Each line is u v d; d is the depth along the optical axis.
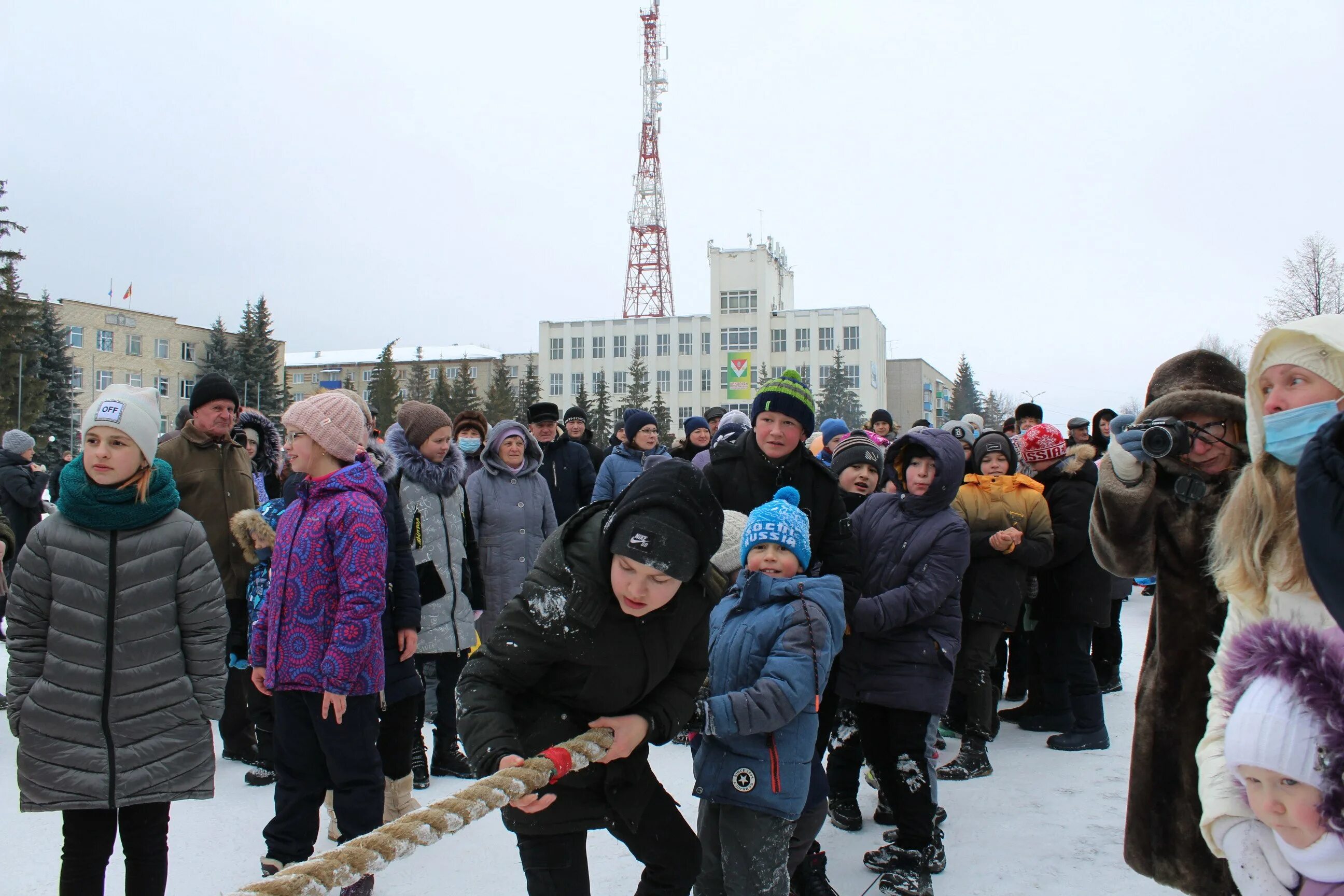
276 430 5.90
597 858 3.81
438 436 4.95
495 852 3.89
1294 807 1.75
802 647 2.86
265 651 3.45
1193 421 2.74
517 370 80.06
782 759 2.82
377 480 3.57
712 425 9.30
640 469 7.32
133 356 64.75
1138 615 10.30
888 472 5.47
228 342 65.31
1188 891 2.60
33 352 39.25
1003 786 4.73
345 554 3.30
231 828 4.12
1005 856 3.83
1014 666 6.80
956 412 77.06
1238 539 2.16
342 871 1.57
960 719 5.62
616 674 2.30
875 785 4.79
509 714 2.28
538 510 5.93
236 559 4.91
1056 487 5.52
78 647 2.89
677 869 2.52
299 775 3.39
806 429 3.76
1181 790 2.62
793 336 70.25
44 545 2.92
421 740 4.77
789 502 3.32
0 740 5.55
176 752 2.97
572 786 2.36
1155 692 2.71
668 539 2.09
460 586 4.93
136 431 2.94
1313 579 1.66
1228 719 1.90
